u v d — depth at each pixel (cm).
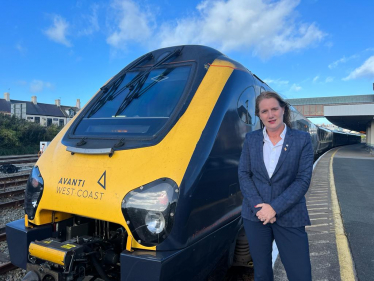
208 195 267
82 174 267
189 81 321
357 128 5944
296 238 230
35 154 2428
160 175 241
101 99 366
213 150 280
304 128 1373
